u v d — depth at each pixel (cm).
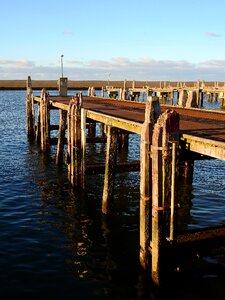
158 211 884
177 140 880
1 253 1123
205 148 877
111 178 1438
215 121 1420
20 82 18612
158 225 888
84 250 1155
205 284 942
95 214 1474
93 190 1797
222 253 908
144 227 967
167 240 894
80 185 1734
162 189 885
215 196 1694
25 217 1433
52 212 1493
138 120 1332
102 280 976
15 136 3509
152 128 933
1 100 9162
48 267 1043
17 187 1831
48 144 2591
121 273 1012
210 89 5334
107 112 1748
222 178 2027
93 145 3134
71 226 1350
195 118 1541
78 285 952
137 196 1700
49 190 1789
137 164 1517
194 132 1084
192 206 1558
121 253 1138
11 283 957
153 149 884
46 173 2120
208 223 1375
